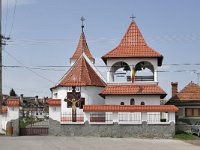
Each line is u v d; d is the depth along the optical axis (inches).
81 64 1926.7
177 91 2244.1
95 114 1621.6
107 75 1825.8
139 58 1818.4
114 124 1589.6
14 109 1616.6
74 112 1711.4
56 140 1352.1
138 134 1583.4
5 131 1654.8
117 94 1772.9
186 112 1967.3
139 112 1610.5
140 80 1841.8
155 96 1772.9
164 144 1288.1
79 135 1592.0
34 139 1391.5
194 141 1446.9
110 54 1829.5
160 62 1893.5
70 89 1828.2
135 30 1914.4
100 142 1307.8
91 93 1843.0
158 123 1583.4
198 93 2001.7
